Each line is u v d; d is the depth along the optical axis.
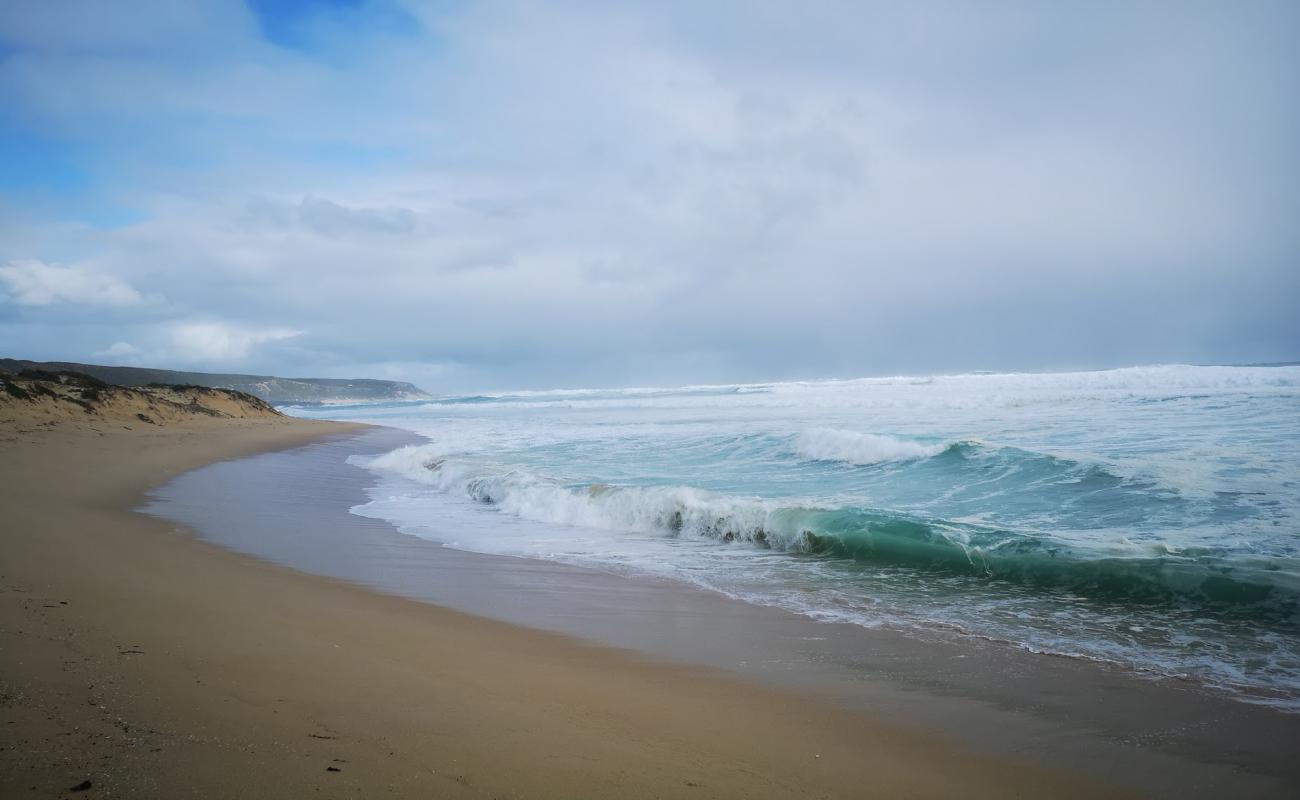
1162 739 3.67
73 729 2.74
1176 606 5.95
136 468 15.25
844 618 5.88
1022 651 5.03
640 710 3.83
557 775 2.85
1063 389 31.66
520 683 4.10
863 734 3.66
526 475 13.71
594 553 8.58
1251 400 21.11
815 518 8.82
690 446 18.34
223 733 2.89
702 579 7.27
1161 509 8.87
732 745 3.43
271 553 8.03
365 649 4.49
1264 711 4.01
